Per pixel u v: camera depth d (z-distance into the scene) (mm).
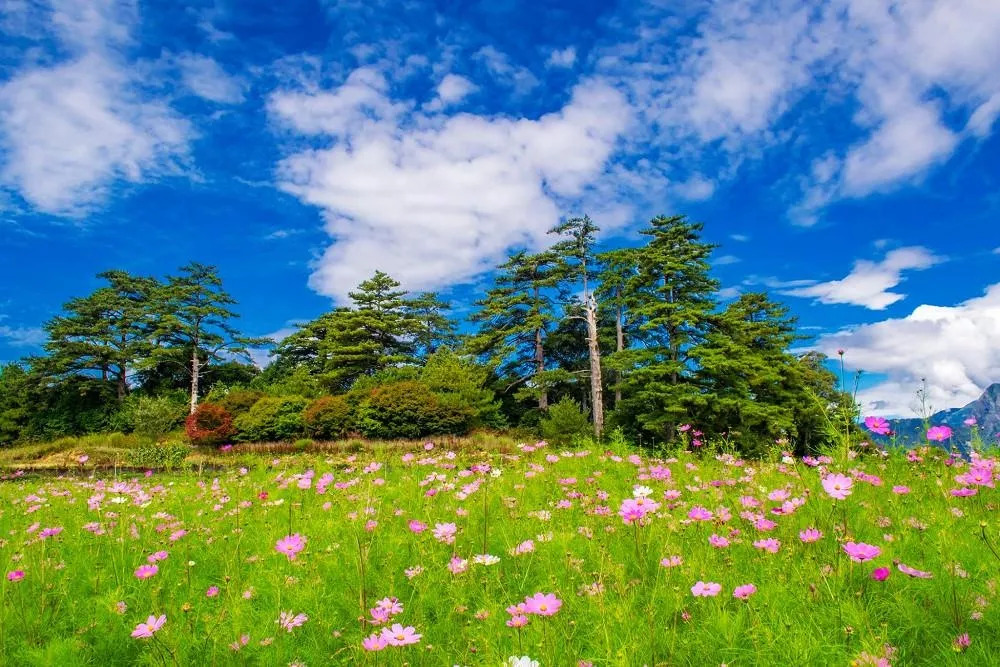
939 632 2227
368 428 24969
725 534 3461
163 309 41844
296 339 42656
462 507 4660
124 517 4961
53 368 37031
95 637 2836
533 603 2168
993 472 4051
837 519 3486
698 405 21203
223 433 26172
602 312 31625
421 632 2584
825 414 4703
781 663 2051
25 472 17328
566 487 5109
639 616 2486
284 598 3041
